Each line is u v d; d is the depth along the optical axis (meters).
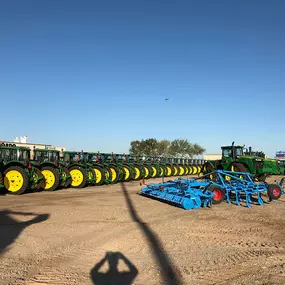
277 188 12.60
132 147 60.25
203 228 7.85
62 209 10.04
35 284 4.41
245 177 13.00
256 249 6.15
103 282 4.50
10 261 5.31
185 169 29.56
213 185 11.83
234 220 8.89
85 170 16.81
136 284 4.45
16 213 9.28
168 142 62.03
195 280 4.60
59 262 5.30
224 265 5.24
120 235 7.02
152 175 24.70
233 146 20.05
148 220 8.70
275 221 8.82
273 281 4.60
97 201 11.94
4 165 13.59
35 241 6.45
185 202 10.41
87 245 6.24
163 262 5.35
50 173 15.12
